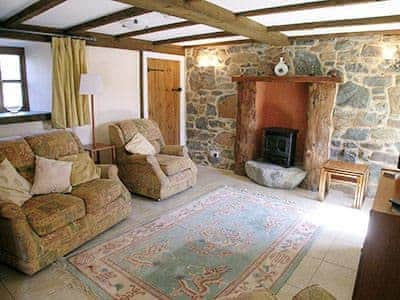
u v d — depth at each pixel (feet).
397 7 9.73
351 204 13.55
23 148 10.35
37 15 10.41
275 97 16.83
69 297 7.57
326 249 9.87
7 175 9.21
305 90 15.87
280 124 17.01
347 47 14.11
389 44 13.16
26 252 8.05
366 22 11.17
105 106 15.53
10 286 7.93
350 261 9.21
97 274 8.46
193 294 7.72
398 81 13.21
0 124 11.75
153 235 10.62
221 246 9.98
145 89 17.34
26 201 9.23
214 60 18.29
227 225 11.43
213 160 19.44
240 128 17.26
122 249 9.71
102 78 15.12
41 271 8.55
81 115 13.73
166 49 18.19
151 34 15.33
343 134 14.74
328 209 12.98
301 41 15.23
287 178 15.11
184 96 19.90
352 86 14.24
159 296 7.63
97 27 13.00
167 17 11.55
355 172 12.89
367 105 14.02
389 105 13.56
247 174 16.80
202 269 8.75
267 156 16.61
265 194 14.67
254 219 11.96
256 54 16.74
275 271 8.70
